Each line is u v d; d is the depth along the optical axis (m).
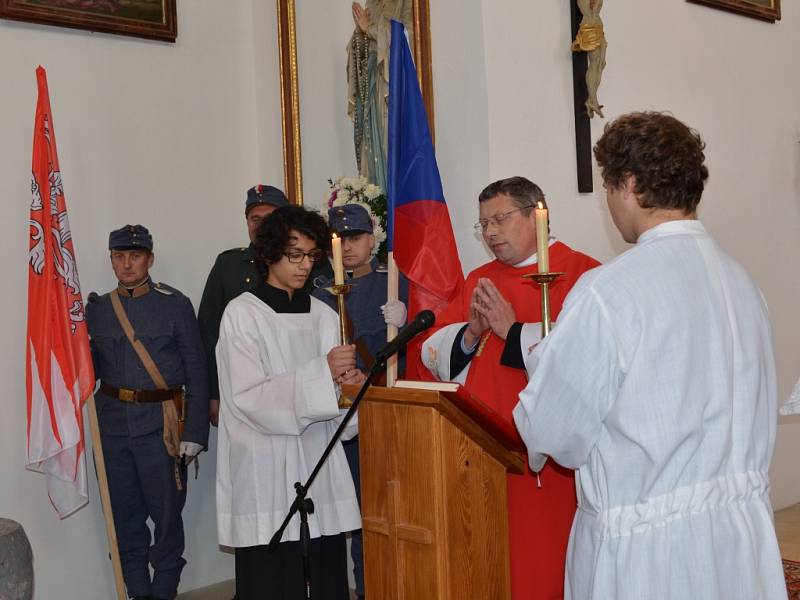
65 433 3.86
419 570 2.16
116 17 4.82
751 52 5.28
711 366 1.74
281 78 5.19
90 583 4.62
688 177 1.80
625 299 1.73
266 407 3.00
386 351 2.18
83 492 3.98
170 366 4.52
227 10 5.33
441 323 3.15
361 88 4.66
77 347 3.95
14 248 4.51
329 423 3.26
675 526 1.71
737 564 1.73
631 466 1.74
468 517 2.15
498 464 2.21
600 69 4.16
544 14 4.18
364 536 2.30
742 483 1.77
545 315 2.36
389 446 2.21
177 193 5.07
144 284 4.58
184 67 5.13
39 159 3.92
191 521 4.98
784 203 5.48
